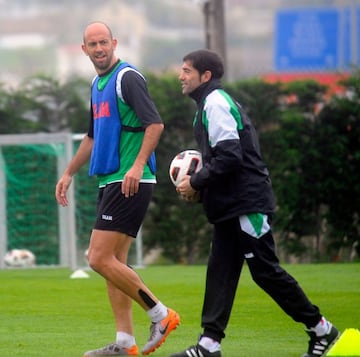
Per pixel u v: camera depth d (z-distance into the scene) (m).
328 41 101.31
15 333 30.23
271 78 54.94
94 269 25.27
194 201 24.08
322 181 53.34
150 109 24.91
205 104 23.23
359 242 53.56
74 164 27.09
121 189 24.98
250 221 23.30
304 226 53.53
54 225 52.16
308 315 23.84
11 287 41.06
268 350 26.84
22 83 57.03
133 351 25.67
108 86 25.20
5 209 51.47
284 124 53.25
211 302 23.70
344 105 53.03
